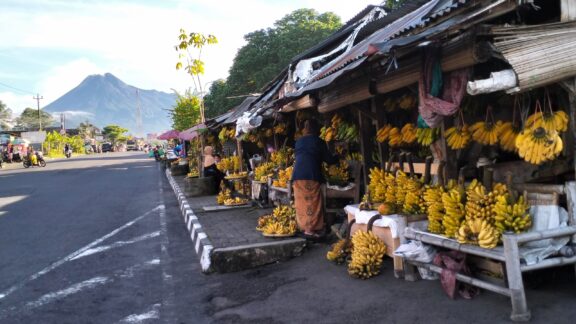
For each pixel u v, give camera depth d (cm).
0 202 1515
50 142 6141
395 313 400
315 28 2952
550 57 336
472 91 334
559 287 402
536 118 371
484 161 443
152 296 525
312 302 450
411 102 591
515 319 350
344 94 627
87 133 9419
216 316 446
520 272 350
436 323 371
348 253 574
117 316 470
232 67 3147
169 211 1192
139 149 9919
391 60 420
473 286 418
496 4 332
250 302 473
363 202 571
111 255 735
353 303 434
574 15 349
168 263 667
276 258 613
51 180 2342
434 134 515
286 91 1118
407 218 485
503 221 384
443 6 530
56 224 1048
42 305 517
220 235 723
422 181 511
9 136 5597
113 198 1509
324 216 709
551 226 381
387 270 515
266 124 1220
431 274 467
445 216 429
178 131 2497
